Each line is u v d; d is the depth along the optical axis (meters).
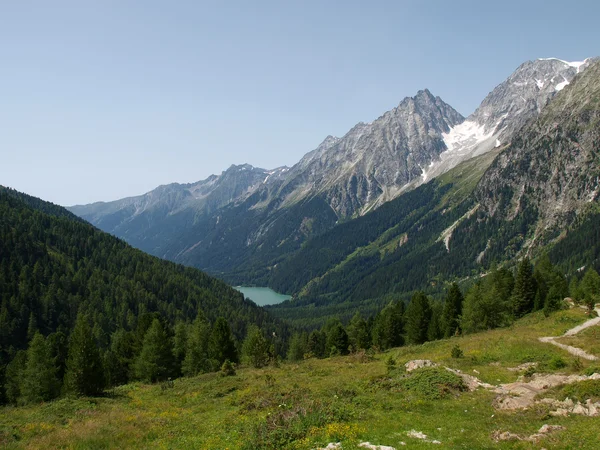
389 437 23.44
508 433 22.52
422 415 27.67
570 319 69.81
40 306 150.75
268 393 38.62
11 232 178.25
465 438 22.72
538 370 38.34
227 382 51.09
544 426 22.72
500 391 33.00
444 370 37.50
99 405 42.34
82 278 176.88
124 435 28.53
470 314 83.38
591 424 21.55
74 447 26.14
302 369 57.66
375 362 60.41
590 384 26.52
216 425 29.88
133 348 79.00
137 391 54.00
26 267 162.62
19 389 73.25
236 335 177.50
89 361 52.19
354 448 21.91
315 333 114.50
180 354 88.38
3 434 29.77
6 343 131.88
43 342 65.25
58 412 38.88
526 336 60.50
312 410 28.33
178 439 27.27
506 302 91.88
